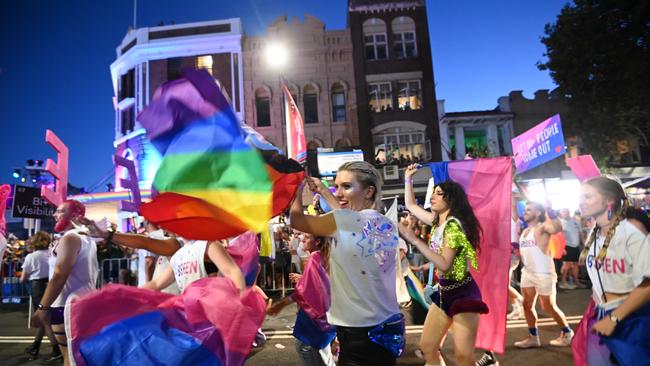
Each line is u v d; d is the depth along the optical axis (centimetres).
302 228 204
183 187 181
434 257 294
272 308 353
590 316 247
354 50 2195
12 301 1093
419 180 1897
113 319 196
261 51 2159
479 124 2259
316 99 2169
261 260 1010
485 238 426
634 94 1733
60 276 360
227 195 183
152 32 2172
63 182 611
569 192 1523
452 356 498
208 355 192
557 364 456
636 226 227
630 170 1978
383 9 2236
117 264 1034
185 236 184
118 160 375
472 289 310
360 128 2123
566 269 1001
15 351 600
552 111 2294
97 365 186
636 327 215
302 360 348
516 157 871
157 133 190
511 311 761
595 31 1805
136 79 2141
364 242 210
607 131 1873
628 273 227
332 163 1745
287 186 204
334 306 217
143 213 178
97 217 1748
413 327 648
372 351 206
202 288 207
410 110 2155
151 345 191
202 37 2127
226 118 188
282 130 2105
